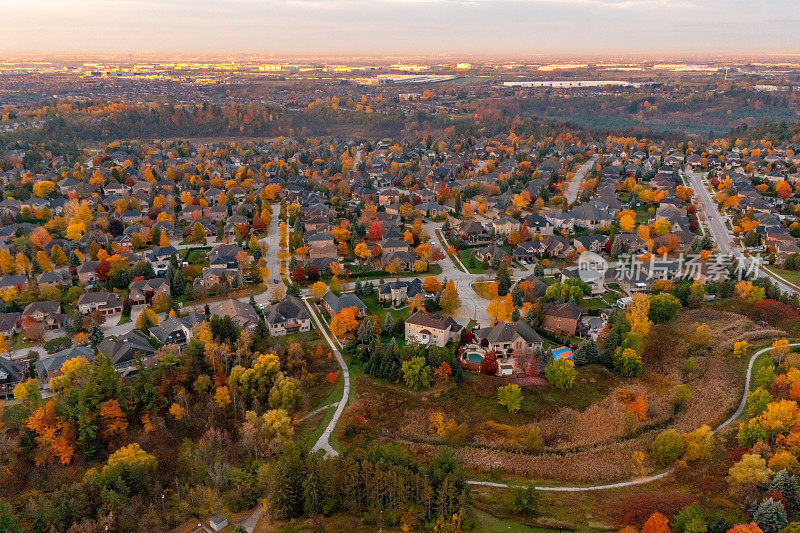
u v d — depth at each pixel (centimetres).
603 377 13225
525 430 11431
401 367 12975
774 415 10744
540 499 9612
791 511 8906
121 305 16662
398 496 9038
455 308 16500
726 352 14162
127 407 11631
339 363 13988
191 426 11831
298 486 9288
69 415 11169
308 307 16975
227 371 13238
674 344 14438
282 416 11306
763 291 16550
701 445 10488
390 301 17000
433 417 11662
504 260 19638
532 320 15300
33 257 19750
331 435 11388
